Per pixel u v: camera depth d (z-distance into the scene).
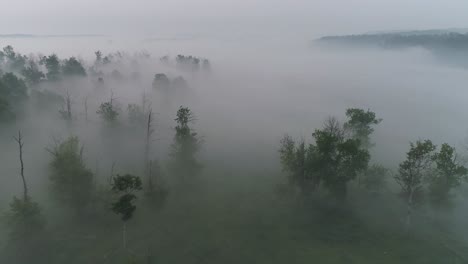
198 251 43.31
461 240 46.72
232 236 46.84
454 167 48.62
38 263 40.12
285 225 50.09
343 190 53.47
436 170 50.25
